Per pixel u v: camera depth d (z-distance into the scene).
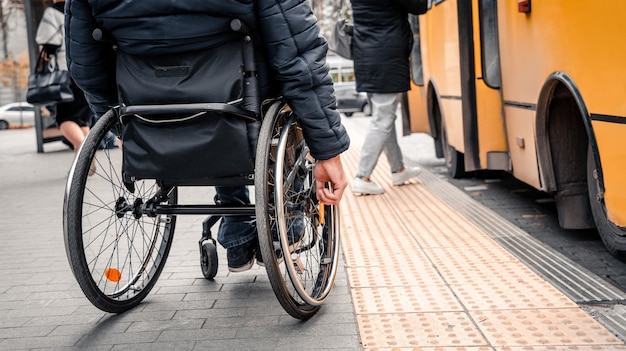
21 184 9.65
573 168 4.80
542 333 3.09
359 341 3.09
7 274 4.60
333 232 3.77
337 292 3.85
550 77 4.33
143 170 3.21
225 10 2.93
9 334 3.40
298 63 3.09
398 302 3.62
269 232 3.08
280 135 3.19
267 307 3.64
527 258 4.47
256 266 4.50
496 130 5.91
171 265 4.61
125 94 3.17
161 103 3.10
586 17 3.76
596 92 3.71
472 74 5.90
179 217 6.29
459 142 6.57
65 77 8.59
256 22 3.04
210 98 3.04
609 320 3.28
